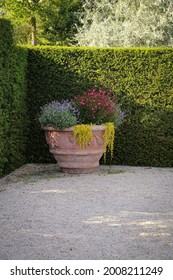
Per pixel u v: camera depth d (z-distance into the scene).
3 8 16.77
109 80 9.76
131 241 4.73
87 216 5.68
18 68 9.18
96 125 8.34
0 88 8.05
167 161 9.78
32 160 10.12
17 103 9.18
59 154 8.54
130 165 9.90
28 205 6.21
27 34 17.25
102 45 14.72
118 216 5.70
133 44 14.58
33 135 10.05
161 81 9.65
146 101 9.72
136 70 9.70
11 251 4.41
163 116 9.71
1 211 5.90
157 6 14.60
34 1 16.56
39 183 7.73
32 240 4.74
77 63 9.79
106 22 14.93
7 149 8.75
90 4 15.45
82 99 8.83
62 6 16.48
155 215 5.77
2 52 8.14
